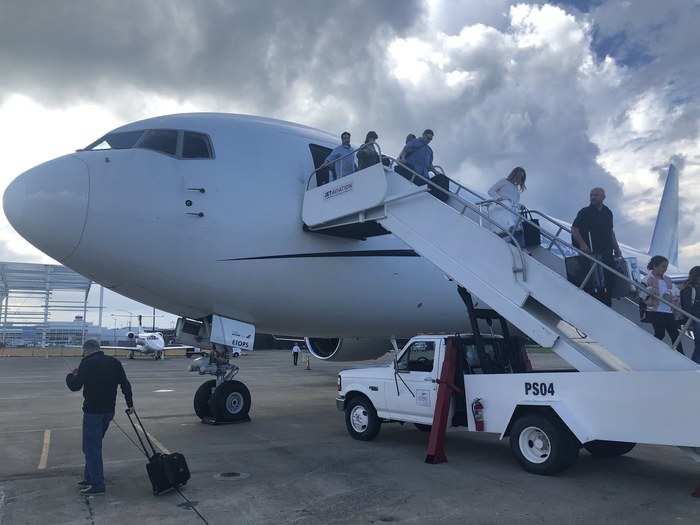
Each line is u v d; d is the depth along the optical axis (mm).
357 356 14828
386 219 8586
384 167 8461
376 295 10758
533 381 6949
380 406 8711
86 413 6023
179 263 8852
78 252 8422
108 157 8695
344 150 9812
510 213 8742
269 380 21531
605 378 6332
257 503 5652
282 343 70938
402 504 5629
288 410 12562
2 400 14844
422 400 8164
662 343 6160
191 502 5672
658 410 5910
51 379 22344
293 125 11039
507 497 5875
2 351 46625
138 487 6195
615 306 8508
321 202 9312
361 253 10453
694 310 7555
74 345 49469
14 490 6070
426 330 12391
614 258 7879
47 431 9922
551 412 6820
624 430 6137
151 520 5137
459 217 7836
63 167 8453
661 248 21031
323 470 7000
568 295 6852
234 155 9516
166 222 8688
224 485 6285
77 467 7141
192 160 9188
